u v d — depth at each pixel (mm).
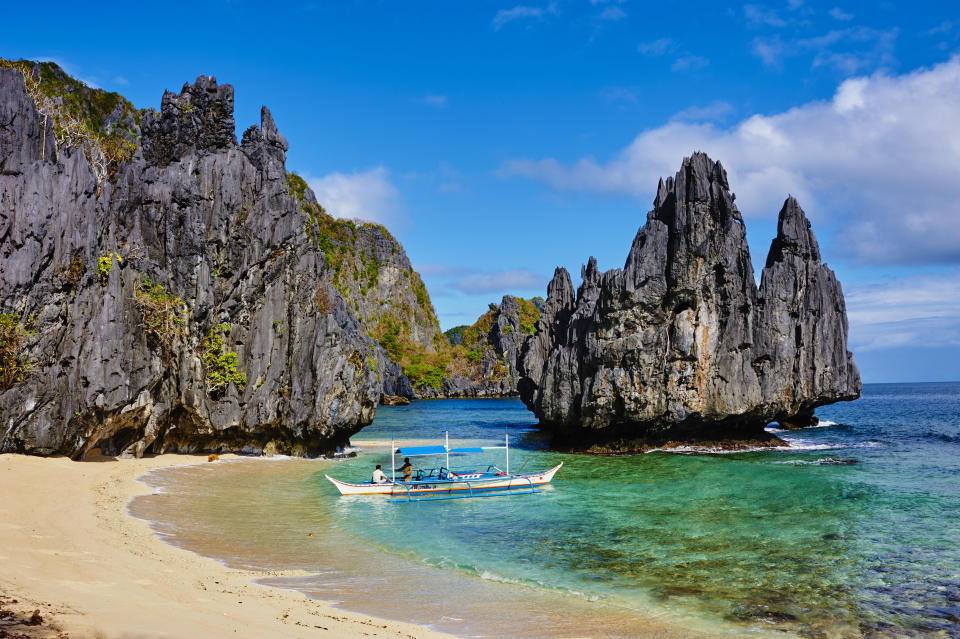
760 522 33281
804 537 30203
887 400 195500
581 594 22328
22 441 38875
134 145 64125
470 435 83625
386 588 22469
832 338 68125
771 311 63062
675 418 59969
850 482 44688
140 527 28422
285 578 22984
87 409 40125
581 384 64000
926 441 71688
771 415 64125
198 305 51062
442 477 42656
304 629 17047
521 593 22344
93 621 15273
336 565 25203
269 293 55219
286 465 51062
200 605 18281
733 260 60875
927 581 23875
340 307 76250
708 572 24953
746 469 51094
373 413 59156
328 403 53656
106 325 41469
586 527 32406
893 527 31984
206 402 51438
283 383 54812
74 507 30688
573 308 91688
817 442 71562
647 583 23594
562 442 68938
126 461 45594
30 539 24094
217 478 43312
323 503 37250
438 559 26562
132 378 43969
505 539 30016
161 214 51156
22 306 38906
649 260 59531
